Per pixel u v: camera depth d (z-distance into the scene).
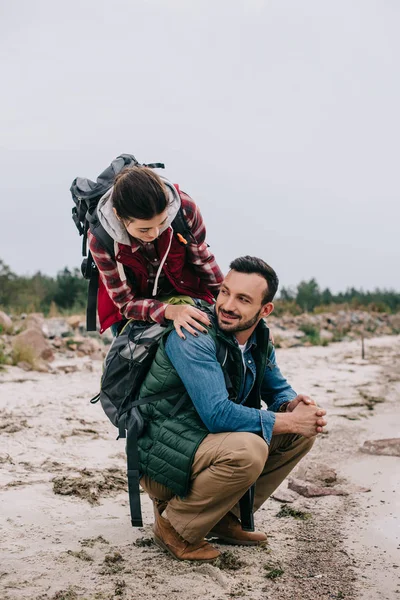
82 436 5.38
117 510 3.82
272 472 3.42
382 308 23.56
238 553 3.29
